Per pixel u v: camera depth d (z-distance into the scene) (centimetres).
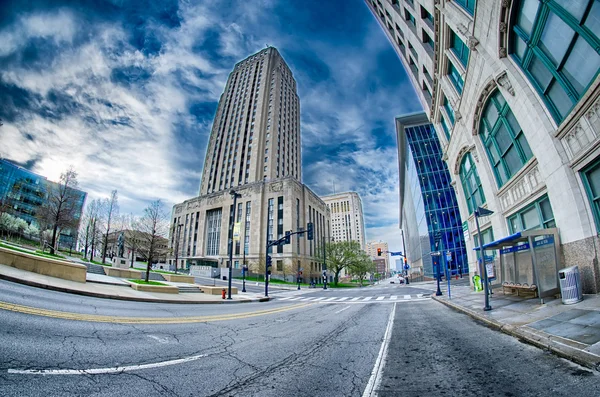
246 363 482
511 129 1295
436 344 605
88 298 1115
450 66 1891
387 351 563
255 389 363
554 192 978
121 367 423
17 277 1052
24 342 475
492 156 1560
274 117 8794
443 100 2184
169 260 8031
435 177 5212
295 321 1019
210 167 9356
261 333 775
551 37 915
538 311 812
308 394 346
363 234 16262
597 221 832
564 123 880
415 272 6988
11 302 737
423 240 5412
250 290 3431
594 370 378
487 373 404
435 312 1155
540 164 1041
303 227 7012
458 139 1970
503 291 1402
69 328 609
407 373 423
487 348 545
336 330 826
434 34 1891
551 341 516
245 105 9412
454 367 441
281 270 6266
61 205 3269
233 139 9150
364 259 6197
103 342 546
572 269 834
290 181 6794
